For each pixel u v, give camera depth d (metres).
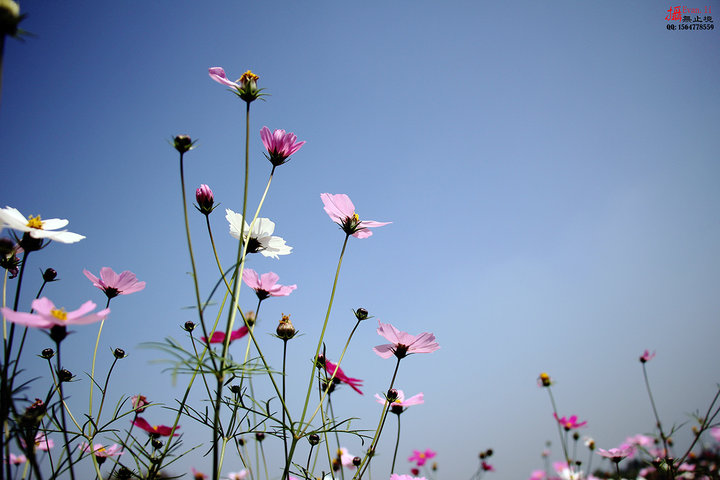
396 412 0.85
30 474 0.59
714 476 1.02
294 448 0.67
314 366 0.70
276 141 0.72
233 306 0.62
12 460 0.70
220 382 0.61
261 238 0.75
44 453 0.66
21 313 0.56
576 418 1.24
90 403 0.71
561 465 1.23
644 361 1.19
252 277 0.75
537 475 1.39
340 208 0.77
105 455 0.73
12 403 0.56
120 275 0.75
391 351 0.82
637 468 1.28
